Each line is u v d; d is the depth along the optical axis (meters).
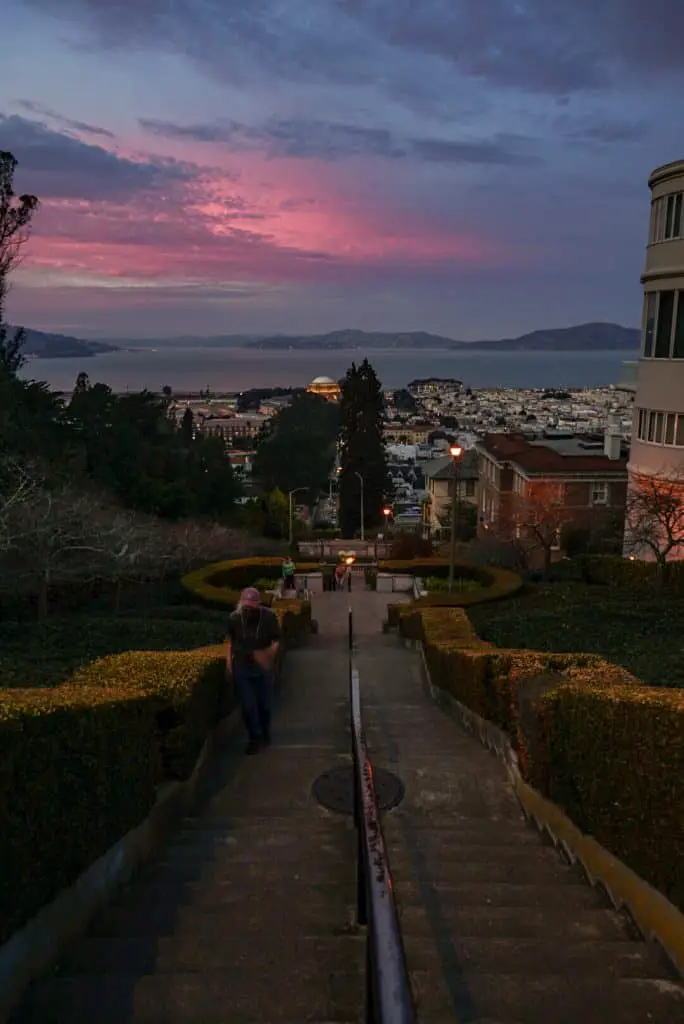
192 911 4.36
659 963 3.71
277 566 26.39
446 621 14.14
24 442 22.59
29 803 3.51
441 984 3.46
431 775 7.47
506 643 13.73
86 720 4.17
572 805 5.16
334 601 26.47
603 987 3.44
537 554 34.41
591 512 36.09
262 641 8.23
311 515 88.31
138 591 23.00
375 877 2.74
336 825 6.04
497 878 4.91
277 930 4.07
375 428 60.81
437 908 4.36
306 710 11.12
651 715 4.04
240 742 8.80
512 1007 3.28
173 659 7.70
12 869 3.33
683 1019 3.20
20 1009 3.29
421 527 69.25
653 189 23.08
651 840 3.98
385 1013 1.97
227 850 5.45
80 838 4.08
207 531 28.77
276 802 6.73
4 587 16.69
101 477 32.16
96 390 42.06
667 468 22.47
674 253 22.22
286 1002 3.32
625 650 12.11
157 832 5.58
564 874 4.97
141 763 5.15
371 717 10.63
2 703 3.82
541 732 5.80
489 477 45.91
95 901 4.35
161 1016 3.23
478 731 9.11
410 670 14.88
